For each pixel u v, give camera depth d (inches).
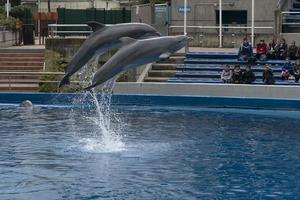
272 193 609.0
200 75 1325.0
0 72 1310.3
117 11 1673.2
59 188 621.9
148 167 706.2
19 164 720.3
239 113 1120.2
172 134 903.1
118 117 1065.5
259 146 822.5
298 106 1148.5
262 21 1683.1
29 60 1444.4
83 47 726.5
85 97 1225.4
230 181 650.8
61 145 826.2
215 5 1710.1
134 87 1222.9
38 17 1898.4
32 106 1196.5
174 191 612.7
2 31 1683.1
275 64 1358.3
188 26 1572.3
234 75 1251.8
